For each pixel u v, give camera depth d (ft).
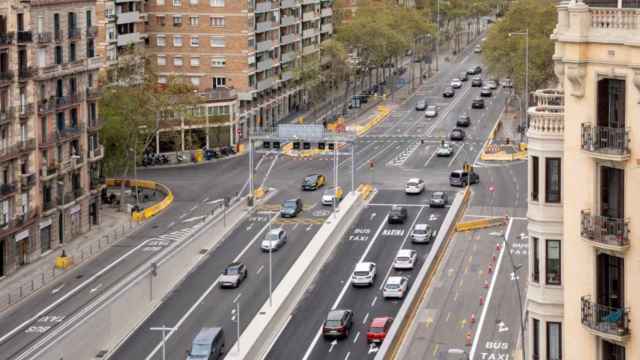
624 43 157.17
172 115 603.67
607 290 165.17
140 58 614.75
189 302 381.81
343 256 438.40
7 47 431.02
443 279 392.47
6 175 429.79
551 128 187.01
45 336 345.92
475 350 317.22
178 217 510.99
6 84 428.97
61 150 474.08
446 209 509.35
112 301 345.51
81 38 490.49
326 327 340.80
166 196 555.69
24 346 337.93
